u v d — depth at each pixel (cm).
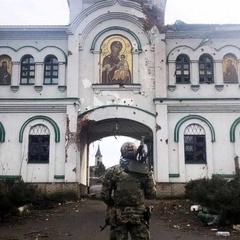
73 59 2689
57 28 2742
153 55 2712
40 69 2723
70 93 2644
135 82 2678
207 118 2641
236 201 1467
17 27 2728
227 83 2692
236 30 2719
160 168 2552
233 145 2603
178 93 2684
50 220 1655
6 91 2702
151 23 2730
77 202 2364
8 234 1330
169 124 2636
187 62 2744
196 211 1862
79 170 2648
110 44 2728
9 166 2606
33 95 2694
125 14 2736
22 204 1912
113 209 693
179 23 2725
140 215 684
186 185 2386
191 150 2614
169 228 1454
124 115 2642
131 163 708
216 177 2062
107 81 2686
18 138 2639
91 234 1327
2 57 2750
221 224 1498
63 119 2655
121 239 678
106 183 706
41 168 2602
